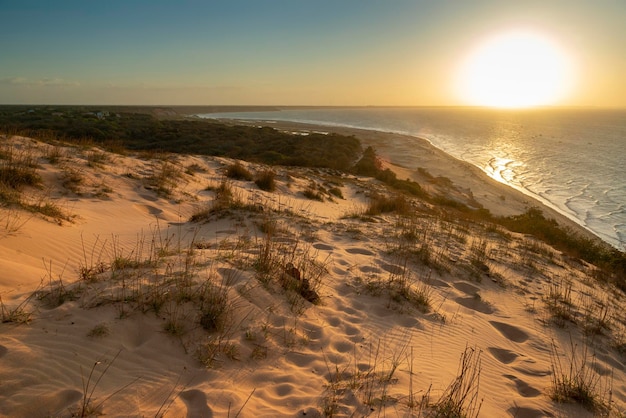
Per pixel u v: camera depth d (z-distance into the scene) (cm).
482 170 4738
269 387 349
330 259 734
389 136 8750
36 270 479
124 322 375
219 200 1127
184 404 303
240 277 514
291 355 407
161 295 423
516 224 1948
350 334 482
